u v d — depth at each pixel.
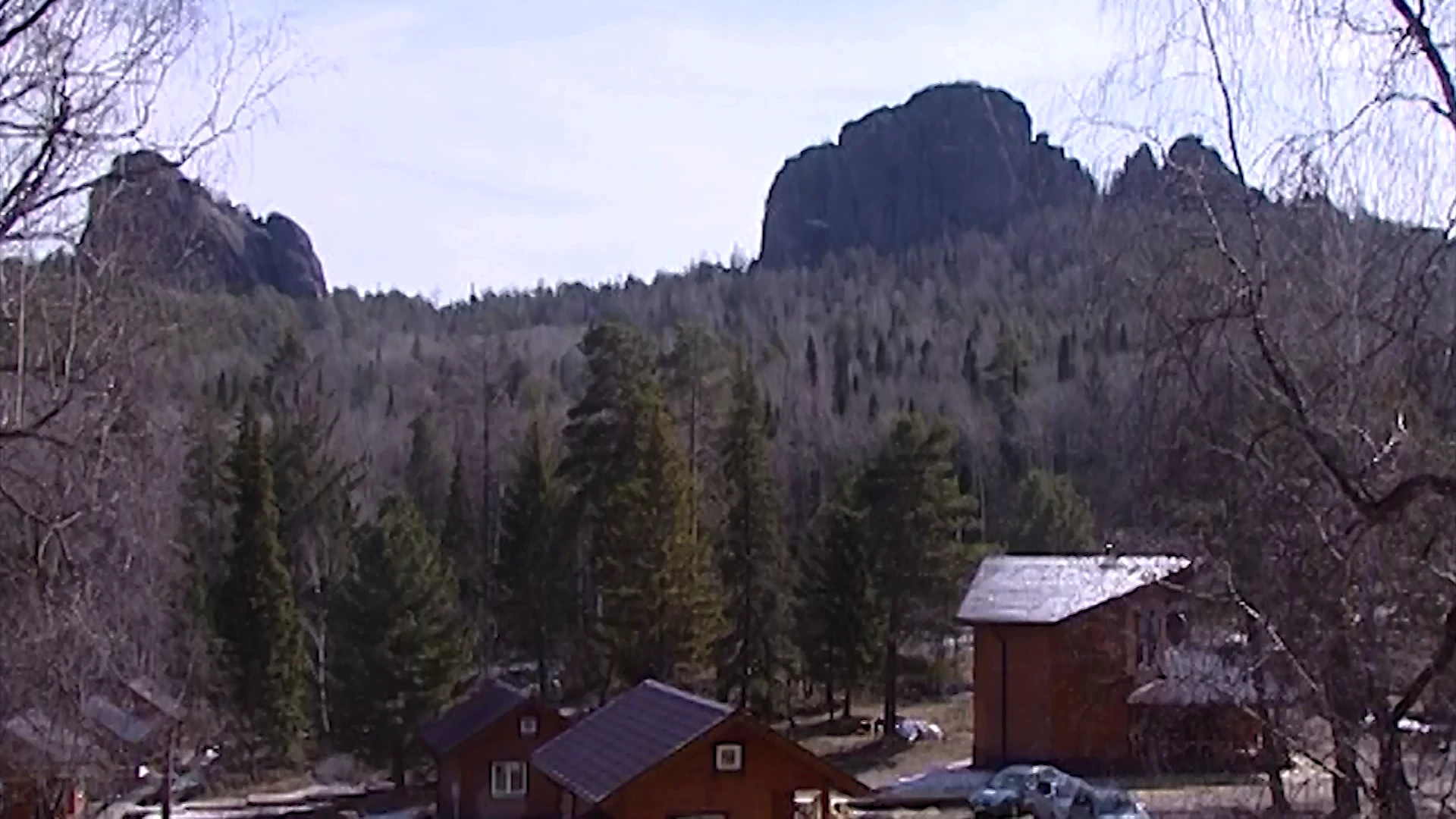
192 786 37.28
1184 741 11.78
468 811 32.81
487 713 34.03
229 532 42.75
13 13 8.40
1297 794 9.70
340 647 39.81
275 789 39.06
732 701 42.81
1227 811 10.09
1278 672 8.77
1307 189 8.23
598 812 21.67
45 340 9.10
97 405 9.36
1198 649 10.32
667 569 39.72
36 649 9.67
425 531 42.75
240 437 42.09
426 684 38.88
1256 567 8.65
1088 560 32.38
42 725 10.19
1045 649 33.50
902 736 41.31
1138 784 29.03
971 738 40.88
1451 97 7.64
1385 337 8.01
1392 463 8.01
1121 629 25.31
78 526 9.69
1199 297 8.44
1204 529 9.06
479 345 83.38
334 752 42.69
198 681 33.25
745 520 43.12
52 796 11.27
